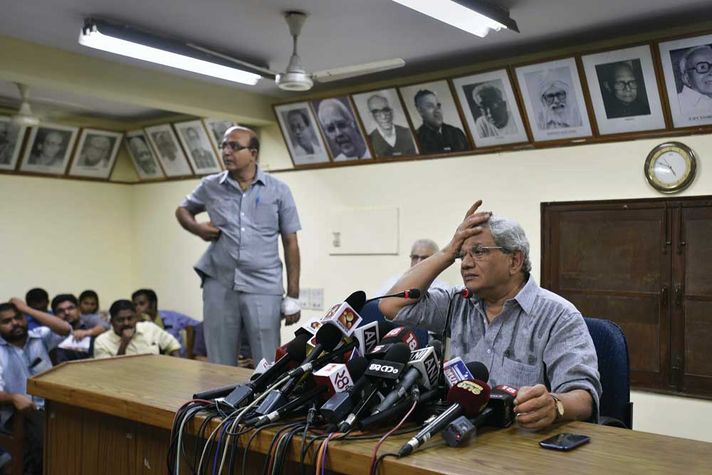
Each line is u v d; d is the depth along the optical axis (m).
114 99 5.07
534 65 4.31
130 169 7.56
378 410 1.67
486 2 3.66
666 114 4.05
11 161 6.57
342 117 5.40
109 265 7.40
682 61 3.86
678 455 1.52
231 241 3.67
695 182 4.05
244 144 3.64
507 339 2.29
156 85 5.16
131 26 4.09
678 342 4.14
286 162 6.04
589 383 2.04
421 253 4.59
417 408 1.75
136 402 2.05
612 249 4.36
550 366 2.19
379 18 3.95
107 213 7.38
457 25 3.59
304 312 5.91
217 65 4.39
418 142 5.12
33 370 4.29
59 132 6.73
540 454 1.52
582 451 1.55
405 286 2.36
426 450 1.54
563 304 2.26
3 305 4.18
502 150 4.76
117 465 2.21
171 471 1.91
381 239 5.42
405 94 4.96
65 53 4.66
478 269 2.27
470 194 4.93
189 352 6.15
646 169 4.19
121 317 4.79
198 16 3.94
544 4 3.71
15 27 4.18
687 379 4.12
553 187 4.57
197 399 1.96
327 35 4.24
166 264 7.23
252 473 1.80
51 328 4.55
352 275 5.62
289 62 4.42
